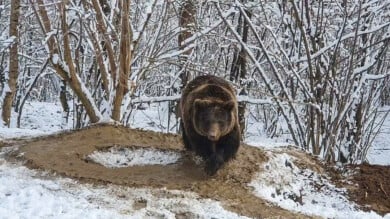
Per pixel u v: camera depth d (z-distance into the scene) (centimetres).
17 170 713
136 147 826
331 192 791
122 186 675
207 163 727
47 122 2009
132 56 1053
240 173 759
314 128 1164
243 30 1485
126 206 625
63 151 795
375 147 2014
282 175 795
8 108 1460
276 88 1602
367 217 705
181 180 720
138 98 1203
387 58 1460
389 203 780
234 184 728
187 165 786
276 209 686
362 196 787
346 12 1150
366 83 1320
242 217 634
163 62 1145
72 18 1168
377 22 1330
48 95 2986
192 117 722
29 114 2055
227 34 1532
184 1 1300
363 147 1330
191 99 745
